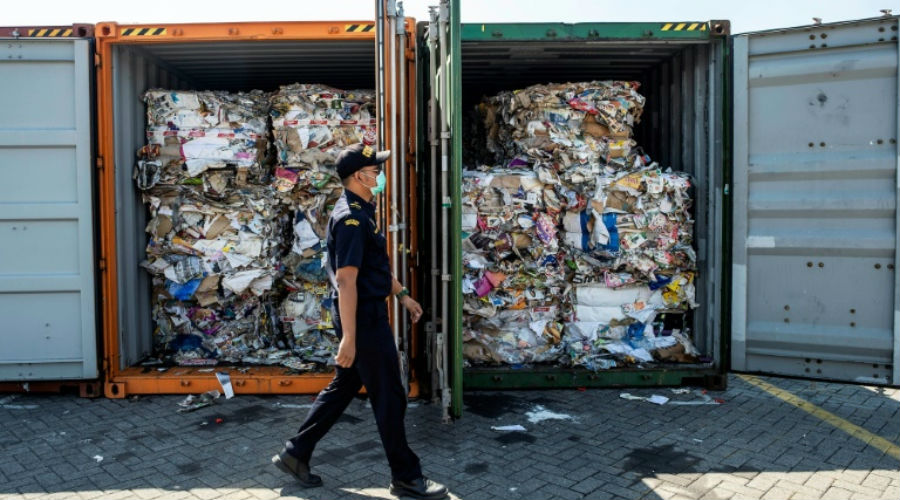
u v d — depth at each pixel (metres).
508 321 5.08
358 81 6.11
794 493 3.27
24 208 4.58
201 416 4.38
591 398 4.78
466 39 4.71
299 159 5.04
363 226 3.15
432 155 4.37
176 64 5.46
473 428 4.18
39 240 4.65
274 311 5.46
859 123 4.91
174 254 5.04
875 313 4.95
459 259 4.14
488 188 4.95
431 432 4.11
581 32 4.74
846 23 4.87
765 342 5.25
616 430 4.14
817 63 4.97
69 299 4.69
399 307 4.46
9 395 4.83
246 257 5.03
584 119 5.07
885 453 3.79
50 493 3.27
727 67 4.79
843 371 5.07
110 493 3.27
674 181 5.00
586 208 4.99
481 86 6.25
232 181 5.13
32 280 4.62
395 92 4.33
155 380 4.73
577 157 4.99
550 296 5.10
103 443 3.93
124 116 4.83
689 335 5.30
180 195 5.04
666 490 3.31
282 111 5.01
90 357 4.70
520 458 3.71
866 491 3.29
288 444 3.32
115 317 4.75
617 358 5.01
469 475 3.48
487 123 5.62
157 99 4.97
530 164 5.12
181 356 5.15
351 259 3.06
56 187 4.61
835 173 4.97
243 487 3.34
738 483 3.39
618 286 5.05
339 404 3.33
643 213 5.00
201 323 5.19
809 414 4.45
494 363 5.04
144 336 5.21
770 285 5.22
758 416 4.41
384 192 4.38
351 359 3.06
